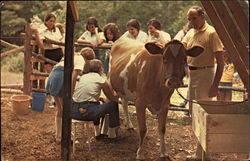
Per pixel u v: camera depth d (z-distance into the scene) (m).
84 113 5.24
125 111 6.29
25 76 7.49
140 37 6.93
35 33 7.20
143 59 5.14
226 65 6.73
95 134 5.87
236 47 4.51
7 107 7.55
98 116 5.34
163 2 17.50
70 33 4.57
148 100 5.09
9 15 16.02
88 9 17.34
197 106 4.66
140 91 5.09
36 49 7.65
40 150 5.54
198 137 4.60
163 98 5.04
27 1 17.20
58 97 5.60
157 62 4.96
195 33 5.26
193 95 5.41
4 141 5.80
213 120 4.24
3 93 8.53
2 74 12.73
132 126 6.29
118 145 5.74
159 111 5.16
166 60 4.67
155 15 17.27
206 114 4.26
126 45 5.88
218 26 4.64
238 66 4.65
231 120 4.24
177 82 4.58
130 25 6.84
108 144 5.76
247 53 4.50
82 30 16.78
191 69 5.35
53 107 7.70
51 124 6.68
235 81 9.31
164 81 4.73
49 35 7.53
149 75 4.99
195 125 4.77
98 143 5.78
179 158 5.38
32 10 17.16
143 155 5.21
